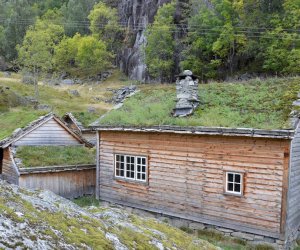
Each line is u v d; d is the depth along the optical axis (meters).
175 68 57.22
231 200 11.12
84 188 17.42
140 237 2.82
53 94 45.81
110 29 78.50
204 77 50.06
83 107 41.25
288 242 10.38
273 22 42.06
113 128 13.79
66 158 17.11
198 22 52.16
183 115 12.59
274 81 13.91
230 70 48.47
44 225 2.12
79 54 69.00
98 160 15.02
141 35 70.06
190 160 12.07
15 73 62.03
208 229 11.70
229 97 13.28
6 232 1.84
